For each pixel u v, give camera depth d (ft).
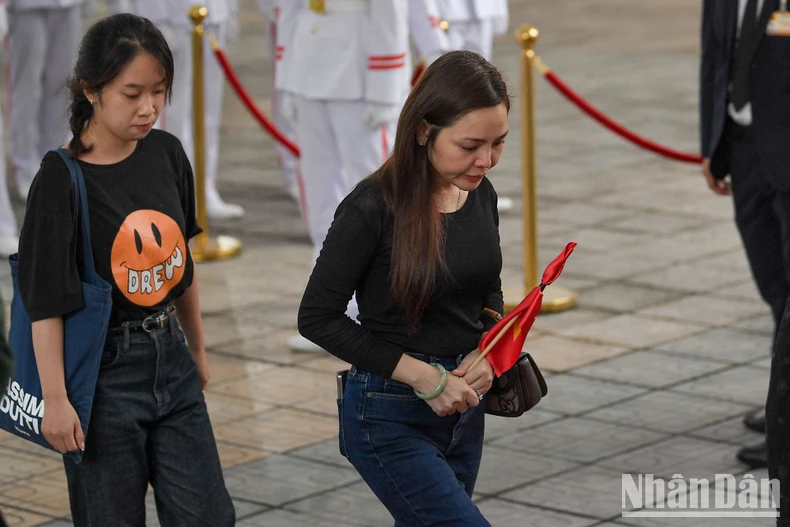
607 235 34.12
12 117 36.91
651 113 49.90
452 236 12.53
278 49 26.50
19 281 13.41
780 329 13.92
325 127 25.55
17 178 37.50
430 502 12.50
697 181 39.65
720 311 28.09
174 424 14.02
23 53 36.04
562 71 59.26
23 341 13.57
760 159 20.22
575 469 20.04
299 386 24.17
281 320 28.04
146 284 13.65
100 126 13.52
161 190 13.94
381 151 25.17
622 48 65.21
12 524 18.60
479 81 11.97
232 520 14.35
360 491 19.47
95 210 13.39
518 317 12.82
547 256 32.37
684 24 72.28
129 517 13.87
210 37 32.55
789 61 19.86
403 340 12.60
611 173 40.96
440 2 33.40
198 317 15.05
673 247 32.91
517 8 79.92
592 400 23.04
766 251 21.21
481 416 13.30
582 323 27.53
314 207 26.20
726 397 23.06
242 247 33.68
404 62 24.58
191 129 35.65
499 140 12.19
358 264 12.38
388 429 12.64
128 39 13.16
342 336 12.41
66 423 13.24
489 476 19.83
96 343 13.28
